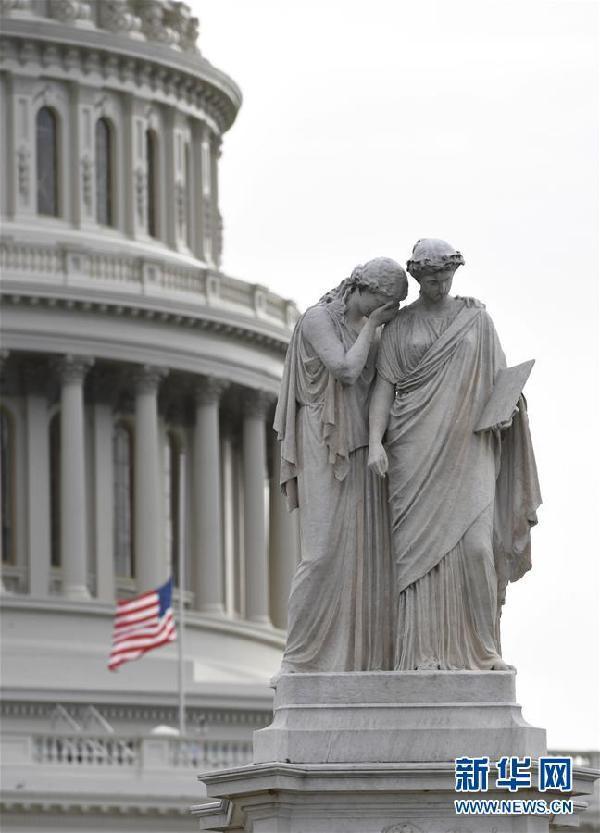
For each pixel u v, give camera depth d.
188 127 143.38
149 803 100.69
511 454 19.94
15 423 133.75
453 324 19.95
